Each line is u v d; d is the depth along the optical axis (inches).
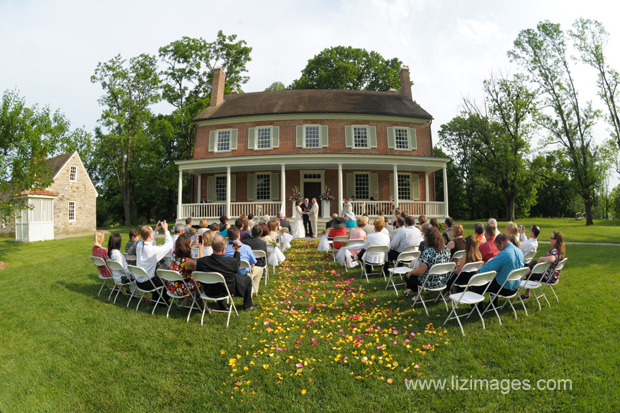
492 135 1245.1
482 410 142.2
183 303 258.5
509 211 1263.5
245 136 874.1
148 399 157.5
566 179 1250.0
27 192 709.3
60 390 165.0
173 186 1565.0
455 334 206.2
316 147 853.8
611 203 2097.7
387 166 831.7
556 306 243.8
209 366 180.2
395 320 231.6
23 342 211.2
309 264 406.6
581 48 1034.7
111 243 286.5
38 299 287.1
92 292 305.0
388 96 1002.7
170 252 283.7
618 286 289.1
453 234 297.3
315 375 169.5
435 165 780.6
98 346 202.7
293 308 258.7
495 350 184.7
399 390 156.6
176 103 1261.1
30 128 497.4
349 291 297.9
